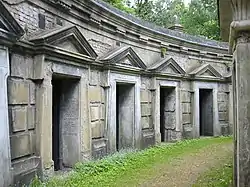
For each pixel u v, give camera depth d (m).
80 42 9.20
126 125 13.07
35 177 7.21
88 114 9.92
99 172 8.97
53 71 8.09
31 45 7.39
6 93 6.39
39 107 7.66
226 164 10.10
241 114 4.70
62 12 8.91
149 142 13.94
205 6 28.27
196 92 17.08
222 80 18.28
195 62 17.44
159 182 8.04
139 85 13.30
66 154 9.59
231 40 5.57
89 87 10.23
